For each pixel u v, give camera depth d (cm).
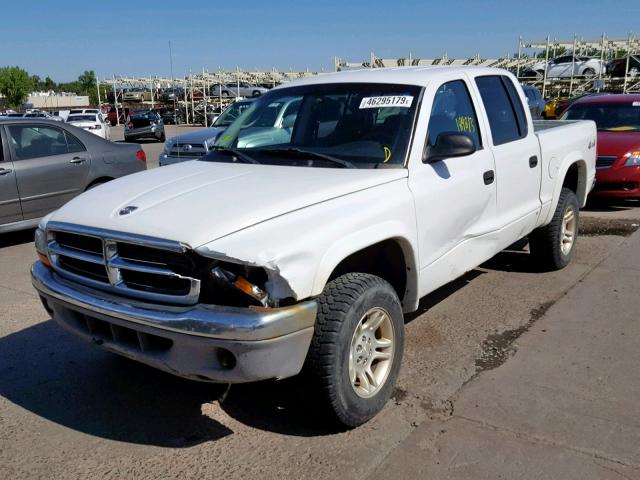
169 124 4478
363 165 379
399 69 467
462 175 420
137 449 329
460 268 434
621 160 898
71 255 338
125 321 306
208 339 282
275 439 334
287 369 296
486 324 485
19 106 9294
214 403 376
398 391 380
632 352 426
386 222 347
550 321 487
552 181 559
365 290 322
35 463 319
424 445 322
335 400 315
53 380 413
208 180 369
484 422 342
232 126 479
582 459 306
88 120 2891
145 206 330
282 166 392
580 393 371
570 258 634
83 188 840
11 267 702
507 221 485
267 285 286
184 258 292
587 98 1095
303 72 4234
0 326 511
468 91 455
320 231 310
